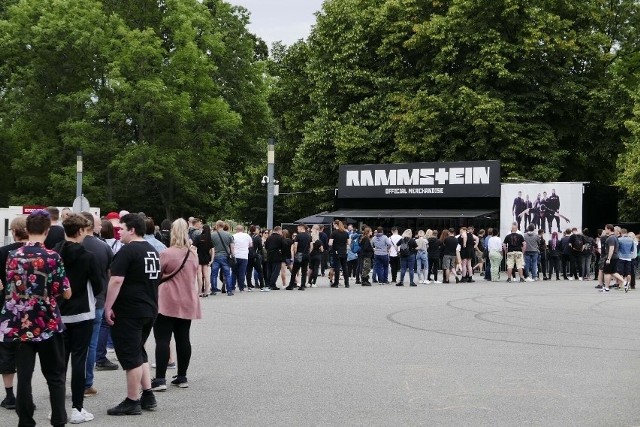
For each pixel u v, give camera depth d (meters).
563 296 23.64
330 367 11.12
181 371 9.88
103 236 11.84
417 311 18.78
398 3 46.28
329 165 47.06
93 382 10.36
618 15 49.84
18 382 7.32
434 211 40.56
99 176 51.28
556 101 44.25
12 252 7.48
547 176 42.34
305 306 19.92
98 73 50.94
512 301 21.72
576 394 9.34
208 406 8.77
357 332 14.91
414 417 8.17
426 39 44.75
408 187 41.25
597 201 38.56
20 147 52.47
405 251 28.25
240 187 61.66
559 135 44.66
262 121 57.16
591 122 44.38
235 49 56.16
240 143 57.31
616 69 51.06
